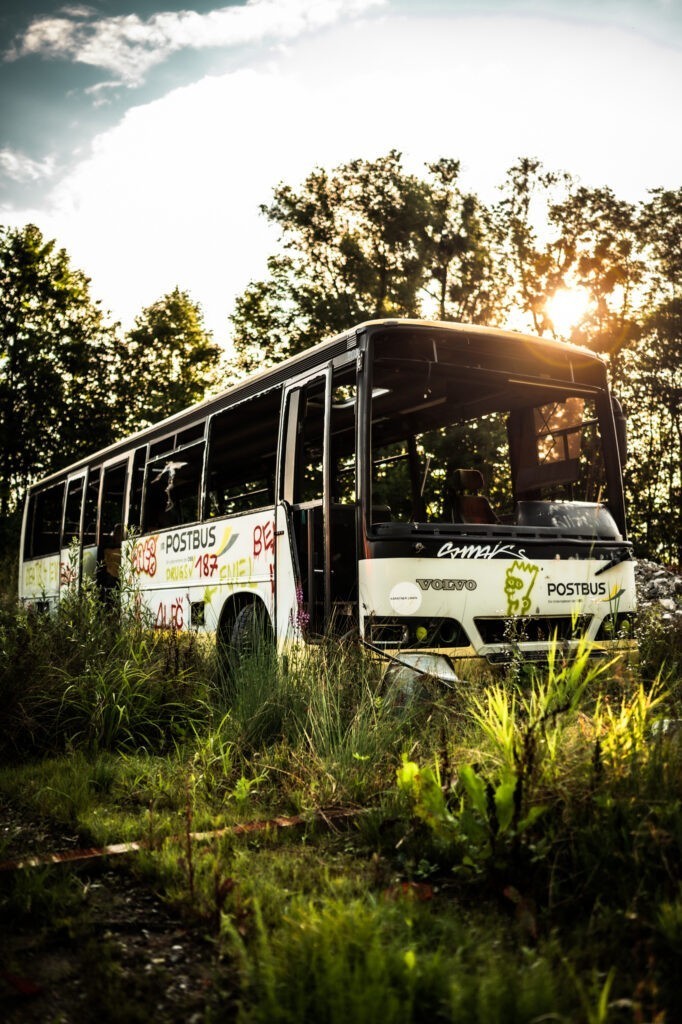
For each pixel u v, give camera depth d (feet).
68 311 124.36
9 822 14.65
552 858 10.71
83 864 12.05
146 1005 8.27
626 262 107.86
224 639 27.94
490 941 9.27
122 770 17.30
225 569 28.09
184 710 21.47
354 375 22.76
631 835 10.52
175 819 14.10
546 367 24.70
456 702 18.03
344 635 21.02
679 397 109.70
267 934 9.50
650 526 107.96
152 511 35.09
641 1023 7.46
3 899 10.78
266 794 15.42
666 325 108.68
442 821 11.60
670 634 26.32
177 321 136.05
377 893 10.44
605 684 17.12
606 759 11.93
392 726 17.04
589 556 22.72
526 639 21.24
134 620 27.76
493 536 21.50
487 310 108.88
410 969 8.00
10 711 19.90
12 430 114.42
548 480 25.98
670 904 9.41
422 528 20.74
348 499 30.60
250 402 27.91
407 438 29.45
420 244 106.22
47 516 51.31
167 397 124.67
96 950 9.44
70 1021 8.09
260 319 113.09
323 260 110.52
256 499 31.83
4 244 120.47
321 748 16.76
